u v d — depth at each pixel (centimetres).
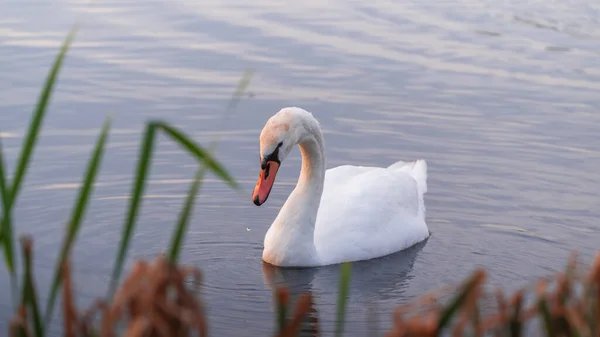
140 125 1470
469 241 1168
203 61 1762
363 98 1612
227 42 1875
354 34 1964
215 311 936
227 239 1160
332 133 1477
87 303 917
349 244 1120
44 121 1466
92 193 1262
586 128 1505
